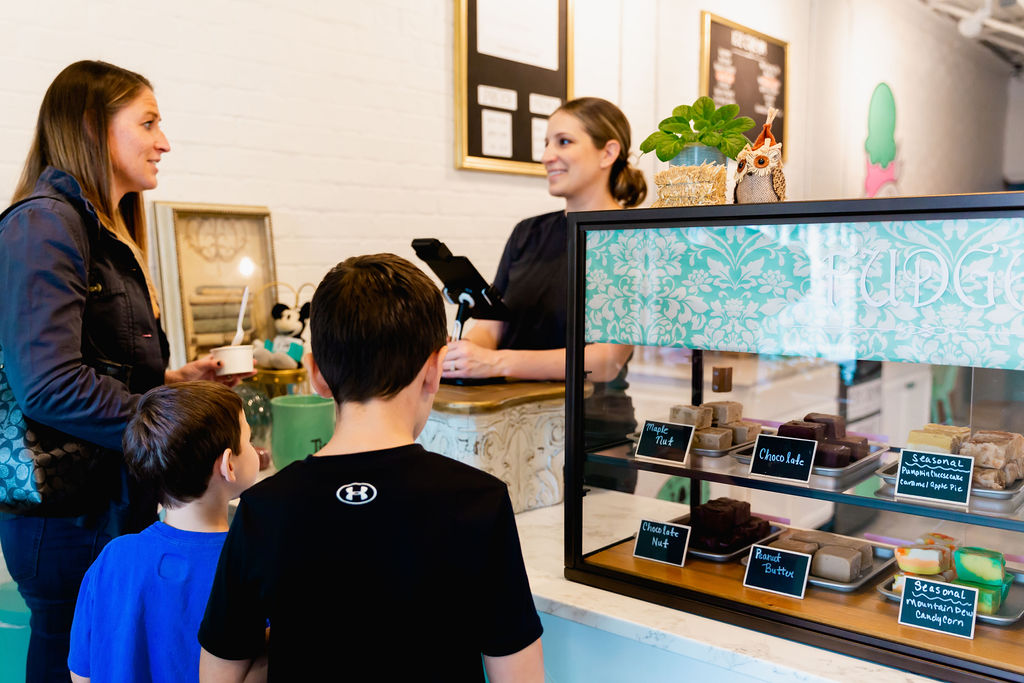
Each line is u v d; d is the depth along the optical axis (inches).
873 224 47.7
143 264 72.6
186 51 103.3
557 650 59.5
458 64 134.7
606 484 59.2
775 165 54.6
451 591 36.0
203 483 51.6
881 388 50.2
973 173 195.5
